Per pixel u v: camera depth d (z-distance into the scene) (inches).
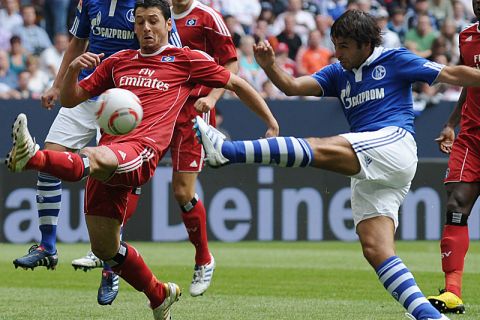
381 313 1071.6
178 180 1160.2
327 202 2192.4
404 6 2736.2
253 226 2159.2
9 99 2122.3
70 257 1797.5
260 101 914.1
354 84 879.1
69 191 2081.7
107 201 856.9
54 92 1172.5
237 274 1534.2
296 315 1053.8
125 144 836.0
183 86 901.8
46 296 1254.9
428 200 2213.3
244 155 790.5
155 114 876.6
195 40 1220.5
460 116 1171.3
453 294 1079.6
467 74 847.1
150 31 895.1
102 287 1119.0
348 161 821.2
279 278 1477.6
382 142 833.5
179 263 1697.8
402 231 2207.2
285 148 797.9
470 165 1126.4
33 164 757.9
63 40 2493.8
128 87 895.7
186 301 1189.7
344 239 2202.3
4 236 2071.9
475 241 2213.3
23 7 2492.6
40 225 1167.0
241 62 2456.9
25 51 2447.1
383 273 846.5
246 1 2684.5
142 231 2121.1
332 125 2251.5
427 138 2300.7
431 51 2620.6
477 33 1138.7
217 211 2138.3
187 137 1155.3
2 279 1472.7
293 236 2177.7
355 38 859.4
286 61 2541.8
